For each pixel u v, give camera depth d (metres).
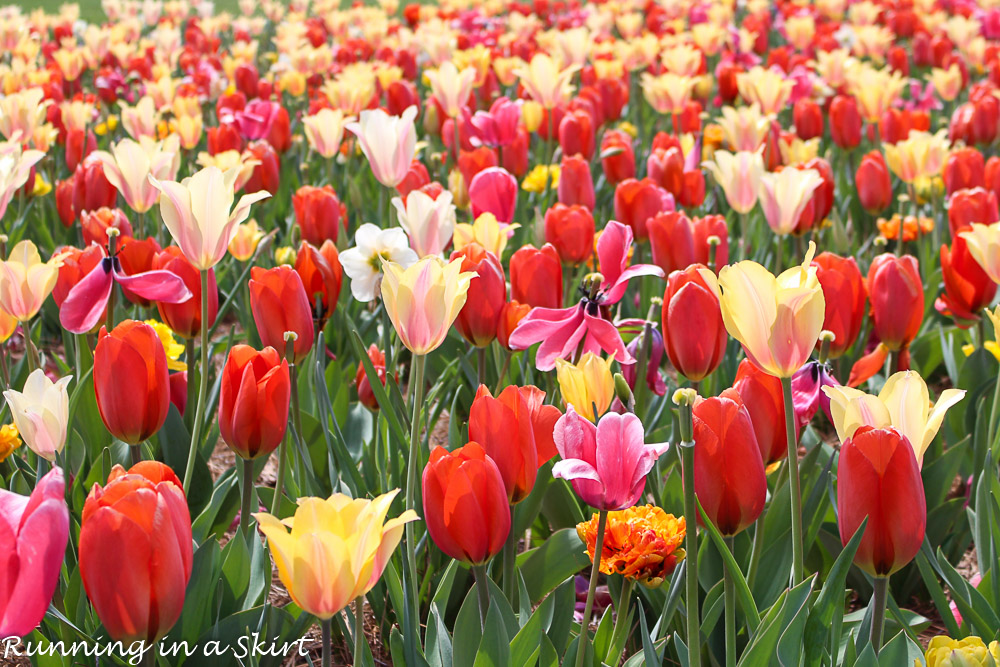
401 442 2.85
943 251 3.49
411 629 2.06
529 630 2.10
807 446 3.40
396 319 2.09
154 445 3.30
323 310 3.17
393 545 1.60
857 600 3.14
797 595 1.95
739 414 1.90
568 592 2.28
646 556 2.04
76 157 5.86
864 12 12.97
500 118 5.59
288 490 2.92
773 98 6.62
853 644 1.93
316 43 11.50
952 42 11.66
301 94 8.72
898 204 6.31
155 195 3.95
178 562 1.62
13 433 2.79
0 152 3.42
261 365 2.29
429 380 4.10
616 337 2.61
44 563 1.40
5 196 3.29
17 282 2.65
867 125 7.47
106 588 1.59
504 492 1.90
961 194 4.30
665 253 3.53
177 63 10.95
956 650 1.74
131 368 2.21
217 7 20.16
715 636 2.48
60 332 5.03
